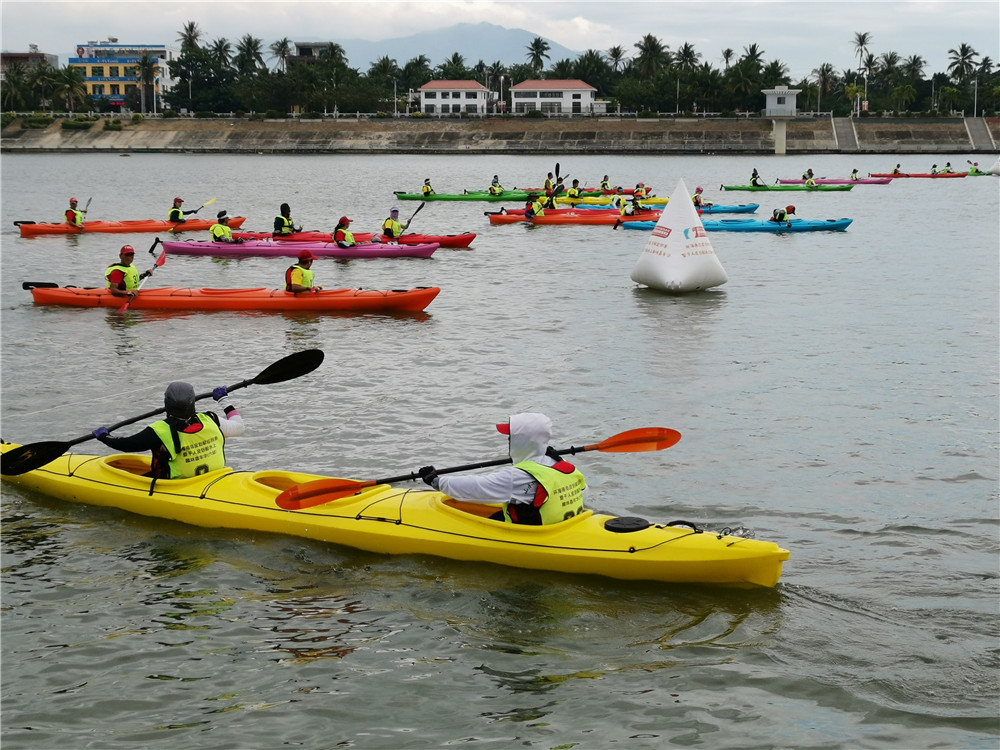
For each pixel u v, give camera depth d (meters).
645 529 8.48
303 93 120.38
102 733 6.45
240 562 8.79
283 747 6.29
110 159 97.94
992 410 13.45
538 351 16.94
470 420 12.97
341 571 8.60
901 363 16.12
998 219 40.75
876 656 7.26
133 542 9.21
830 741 6.30
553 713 6.62
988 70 139.62
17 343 17.50
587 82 143.25
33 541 9.25
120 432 12.60
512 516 8.60
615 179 68.00
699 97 119.25
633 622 7.75
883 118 109.62
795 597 8.14
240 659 7.30
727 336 18.20
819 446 11.97
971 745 6.24
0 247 31.02
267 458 11.50
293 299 20.42
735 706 6.68
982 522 9.69
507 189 59.38
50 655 7.33
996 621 7.75
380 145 110.44
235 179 68.06
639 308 20.98
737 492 10.48
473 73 151.75
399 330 18.66
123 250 20.86
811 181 56.38
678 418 13.09
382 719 6.57
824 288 23.59
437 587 8.29
